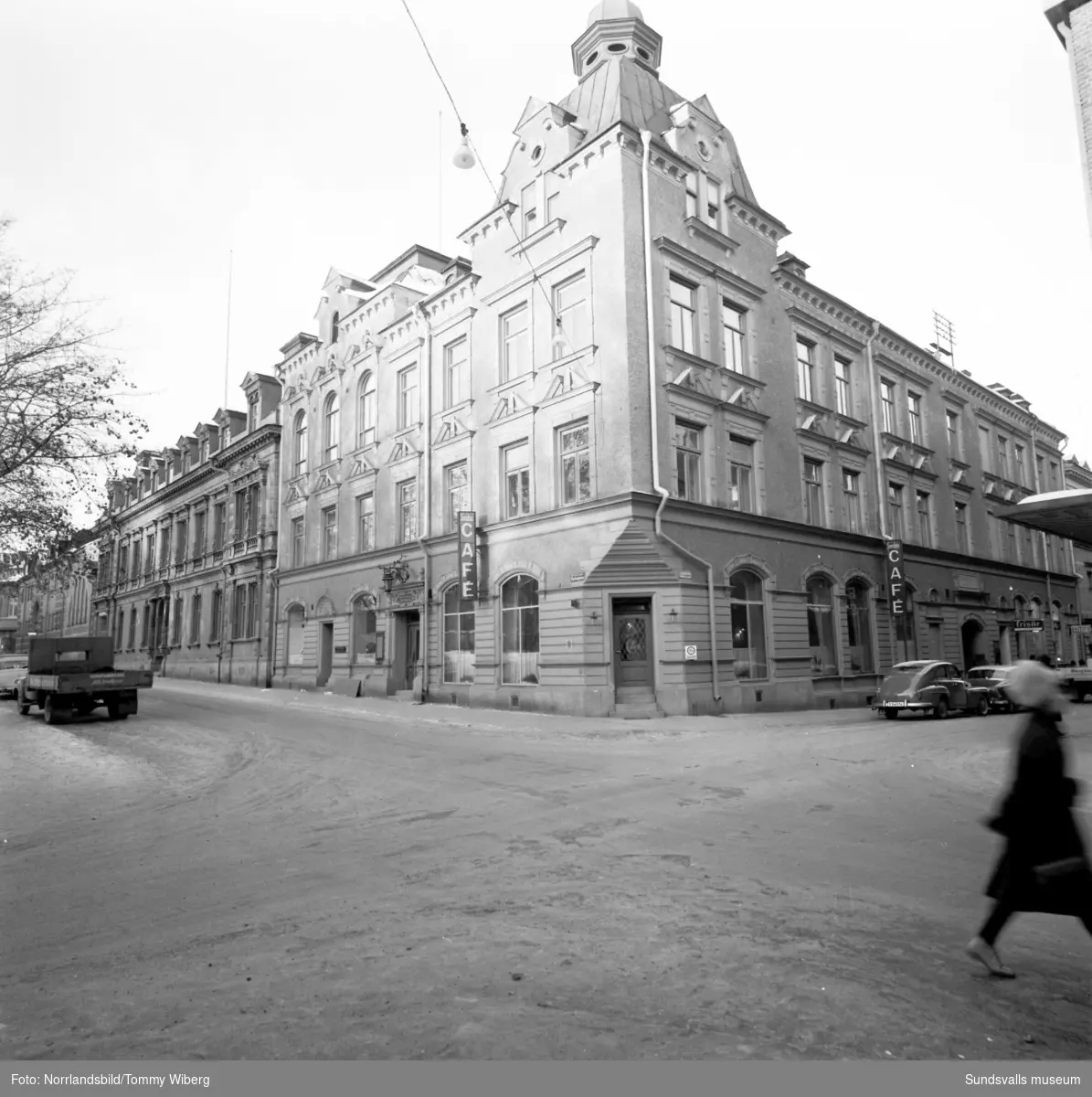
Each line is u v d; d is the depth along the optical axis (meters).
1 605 75.25
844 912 5.23
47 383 11.74
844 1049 3.42
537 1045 3.46
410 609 26.31
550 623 20.56
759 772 11.07
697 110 23.09
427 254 31.34
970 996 3.94
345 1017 3.76
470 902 5.54
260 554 35.56
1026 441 41.03
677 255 21.25
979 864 6.43
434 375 26.30
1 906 5.86
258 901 5.75
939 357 35.50
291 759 13.09
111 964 4.61
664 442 20.14
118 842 7.87
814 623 24.55
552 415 21.44
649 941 4.72
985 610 34.28
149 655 48.47
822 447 26.09
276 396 38.62
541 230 22.06
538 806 8.93
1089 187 12.73
